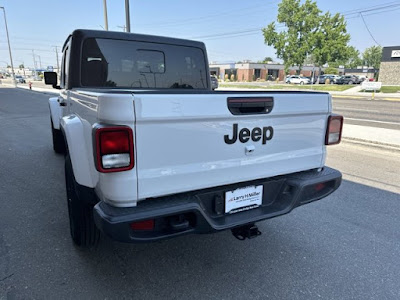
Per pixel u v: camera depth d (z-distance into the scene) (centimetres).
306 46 4659
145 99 195
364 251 308
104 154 193
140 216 199
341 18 4453
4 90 3256
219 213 244
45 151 672
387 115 1330
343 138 809
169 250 304
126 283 254
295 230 348
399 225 361
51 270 267
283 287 254
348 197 439
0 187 457
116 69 367
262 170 257
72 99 292
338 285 258
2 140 787
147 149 203
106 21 1730
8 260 279
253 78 6994
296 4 4628
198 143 220
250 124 240
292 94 258
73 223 285
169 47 396
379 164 597
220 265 282
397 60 3966
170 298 239
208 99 216
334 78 5228
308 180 271
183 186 221
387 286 257
